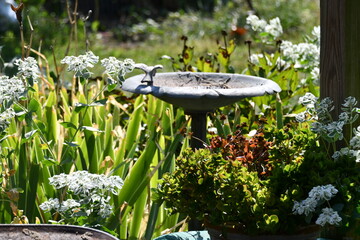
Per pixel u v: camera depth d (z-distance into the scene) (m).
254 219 3.25
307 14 16.42
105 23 17.61
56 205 3.63
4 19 13.12
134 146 4.62
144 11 18.47
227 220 3.30
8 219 4.24
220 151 3.74
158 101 5.07
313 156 3.36
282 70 5.98
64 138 4.61
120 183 3.61
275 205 3.30
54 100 4.94
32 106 3.87
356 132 3.54
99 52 13.97
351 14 3.72
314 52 5.77
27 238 2.93
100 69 10.94
